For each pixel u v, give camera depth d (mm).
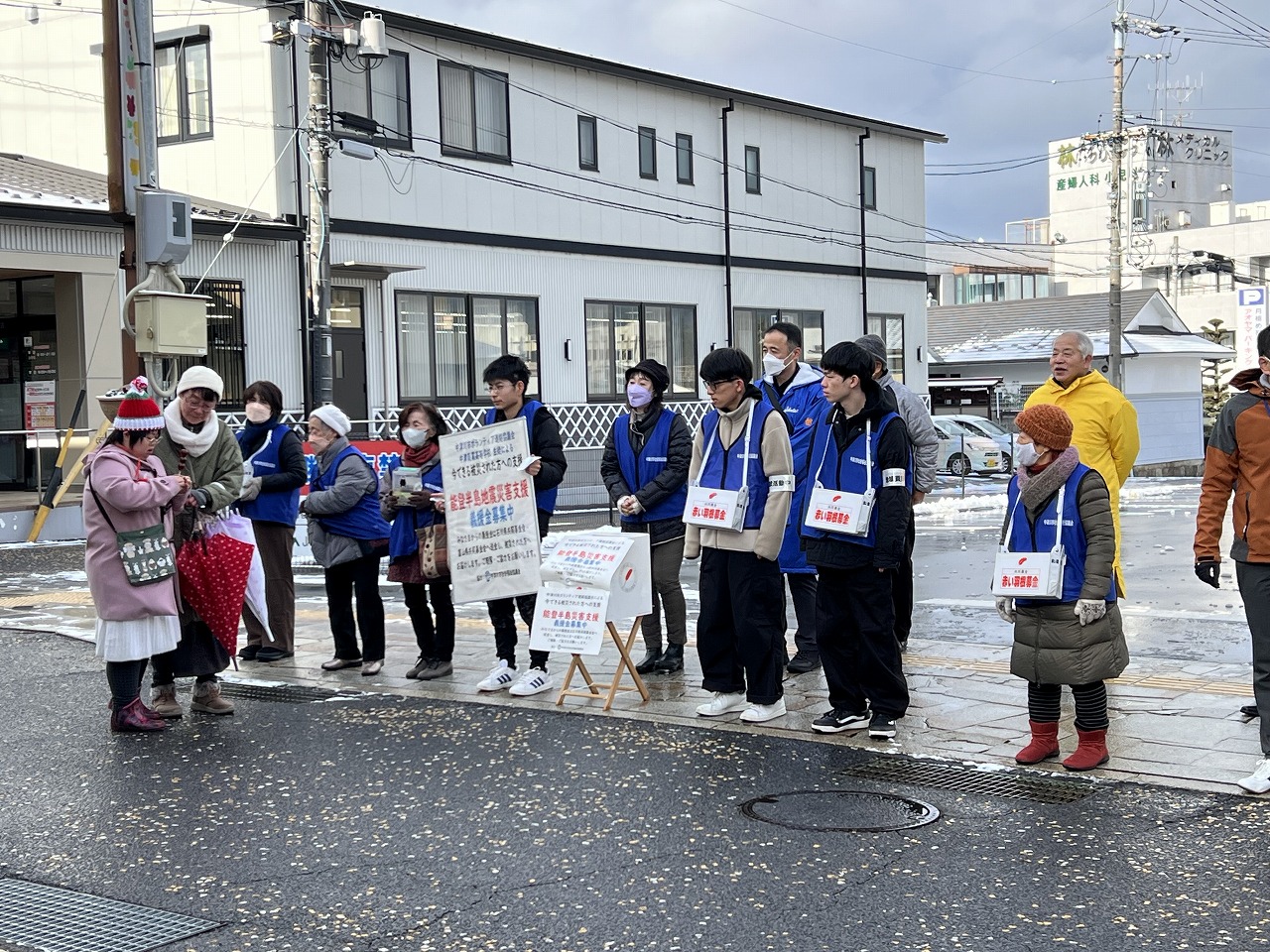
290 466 9391
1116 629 6105
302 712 7801
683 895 4695
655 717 7414
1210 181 86062
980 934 4285
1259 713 5855
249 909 4684
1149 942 4195
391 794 6047
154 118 9617
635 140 28609
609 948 4262
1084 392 7555
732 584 7156
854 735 6914
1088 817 5465
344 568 8969
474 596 8031
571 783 6133
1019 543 6125
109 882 5012
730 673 7359
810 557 6848
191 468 7891
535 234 26531
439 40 24719
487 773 6355
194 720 7656
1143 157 82500
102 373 20391
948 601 11734
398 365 24125
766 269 31844
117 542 7188
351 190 23297
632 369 8508
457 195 25094
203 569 7625
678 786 6039
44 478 19141
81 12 25094
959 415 40000
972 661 8711
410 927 4480
